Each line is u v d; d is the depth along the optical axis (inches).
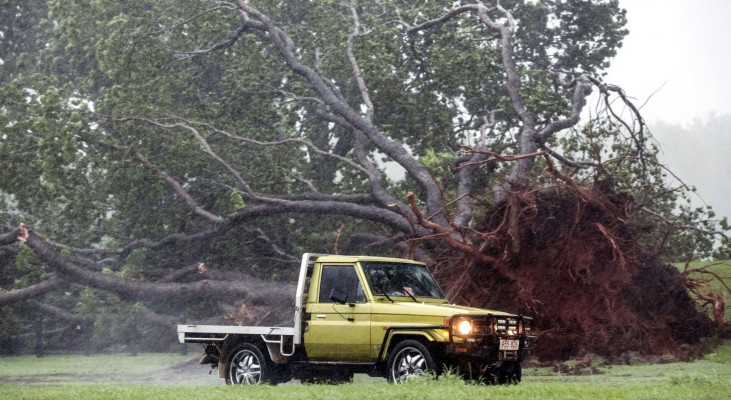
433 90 1553.9
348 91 1563.7
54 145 1259.8
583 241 1011.9
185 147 1347.2
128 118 1315.2
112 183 1355.8
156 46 1437.0
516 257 1021.2
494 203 1112.2
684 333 1034.7
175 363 1177.4
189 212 1429.6
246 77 1465.3
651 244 1165.7
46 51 1642.5
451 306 637.9
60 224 1408.7
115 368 1135.0
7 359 1353.3
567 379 770.2
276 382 661.9
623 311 987.9
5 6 1871.3
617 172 1242.0
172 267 1438.2
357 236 1378.0
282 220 1439.5
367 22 1578.5
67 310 1536.7
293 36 1574.8
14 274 1505.9
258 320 1202.0
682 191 1186.6
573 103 1352.1
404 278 658.8
